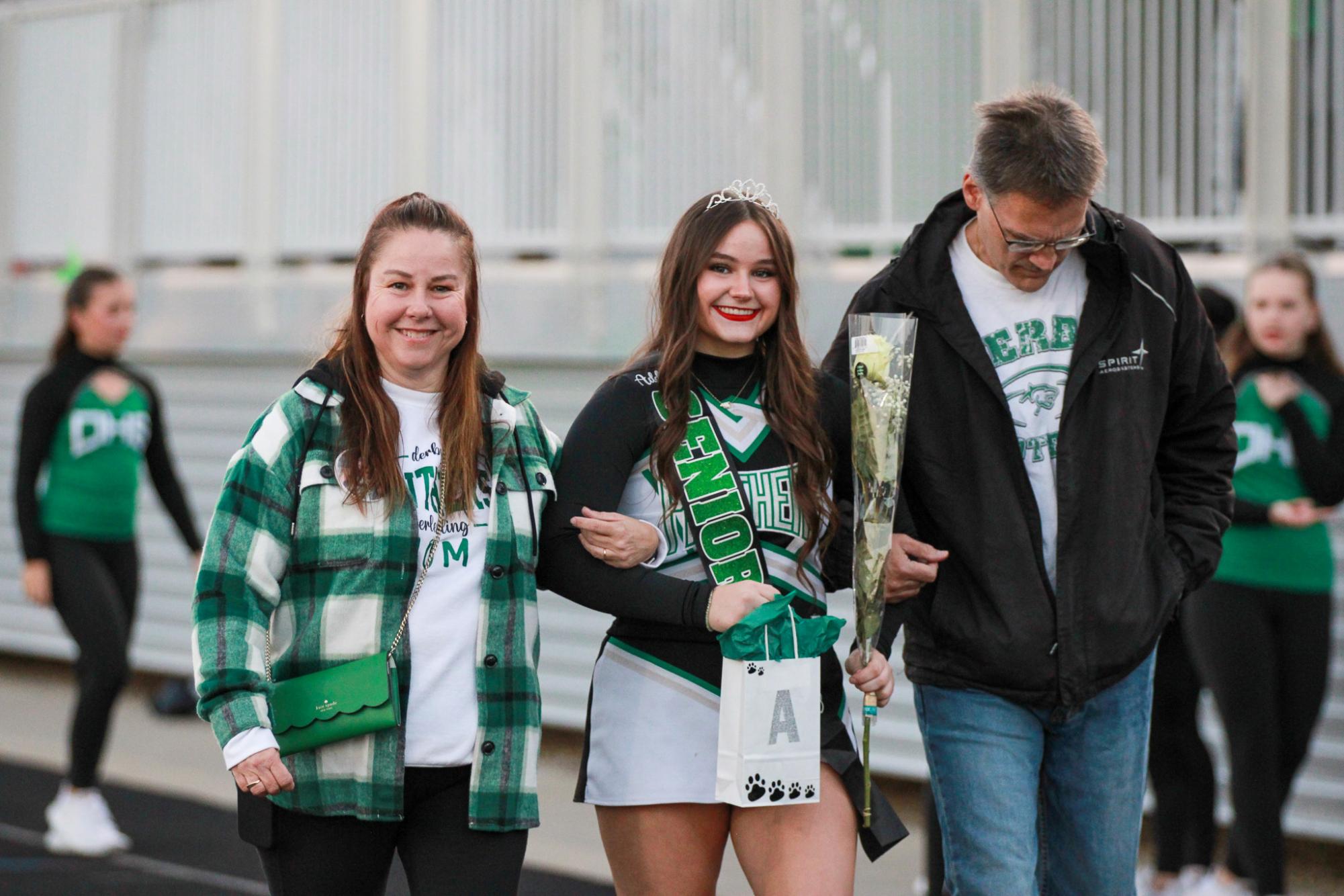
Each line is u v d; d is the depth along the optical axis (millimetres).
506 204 21141
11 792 19656
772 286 8664
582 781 8859
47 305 26516
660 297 8812
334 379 8320
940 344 9094
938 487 9070
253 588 8023
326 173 22969
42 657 29031
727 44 19141
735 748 8180
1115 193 16984
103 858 16547
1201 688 14352
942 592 9180
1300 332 14125
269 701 8031
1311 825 15992
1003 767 8969
